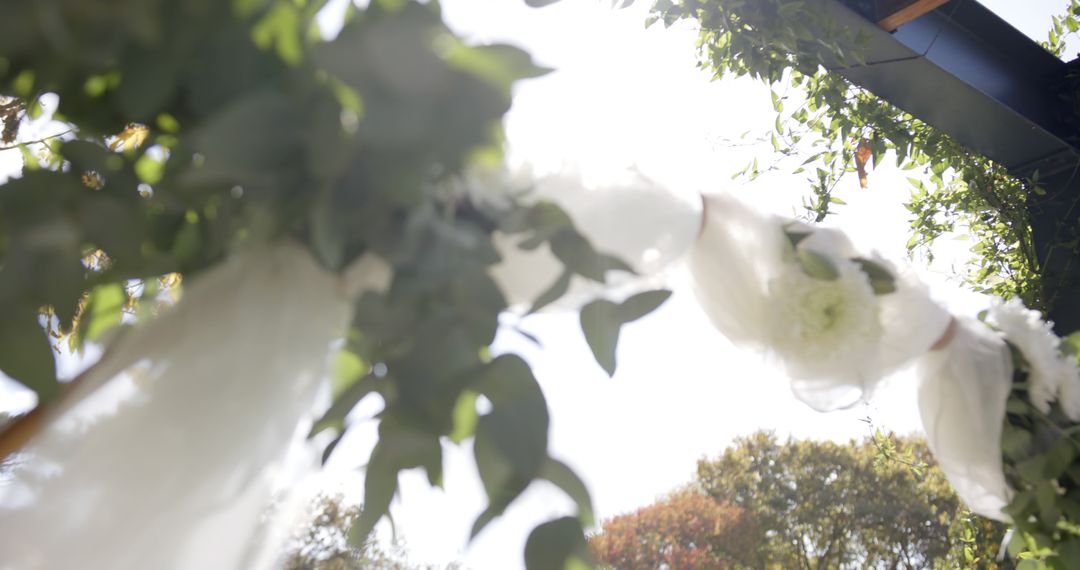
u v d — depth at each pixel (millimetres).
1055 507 1292
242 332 787
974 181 2738
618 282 965
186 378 766
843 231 1263
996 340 1350
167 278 1016
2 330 705
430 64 649
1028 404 1352
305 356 816
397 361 728
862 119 2625
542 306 832
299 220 736
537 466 705
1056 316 2537
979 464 1334
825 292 1117
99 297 926
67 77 720
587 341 919
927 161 2814
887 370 1246
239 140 642
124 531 713
